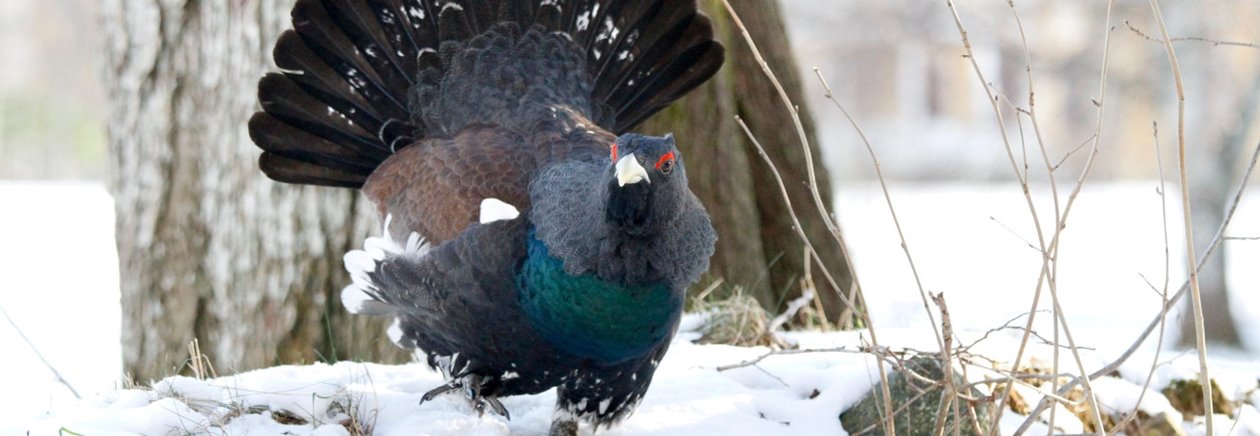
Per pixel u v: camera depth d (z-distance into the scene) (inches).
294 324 485.1
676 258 296.4
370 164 393.7
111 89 509.0
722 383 362.6
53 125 1827.0
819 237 557.9
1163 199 286.8
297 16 382.9
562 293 295.7
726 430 335.9
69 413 317.7
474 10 380.8
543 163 333.4
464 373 324.8
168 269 499.8
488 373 323.9
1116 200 1798.7
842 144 2086.6
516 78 376.2
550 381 319.0
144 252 502.9
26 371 598.2
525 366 315.0
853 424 347.9
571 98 382.0
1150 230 1546.5
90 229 1141.7
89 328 739.4
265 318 487.5
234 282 492.4
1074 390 374.0
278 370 370.3
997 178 2063.2
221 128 487.2
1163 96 1354.6
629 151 279.1
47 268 946.7
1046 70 1503.4
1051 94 2001.7
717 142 519.2
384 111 386.0
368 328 480.4
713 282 514.0
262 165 390.3
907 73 2098.9
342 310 484.1
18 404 480.7
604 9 388.2
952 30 1606.8
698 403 349.7
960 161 2089.1
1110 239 1487.5
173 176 497.0
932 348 379.9
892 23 1850.4
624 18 390.9
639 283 293.3
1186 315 1138.0
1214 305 1155.9
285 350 486.3
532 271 300.0
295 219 481.4
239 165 486.3
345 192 477.4
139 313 509.0
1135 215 1668.3
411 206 339.6
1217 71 1332.4
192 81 491.2
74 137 1825.8
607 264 290.2
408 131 386.3
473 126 369.1
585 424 343.9
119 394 335.9
